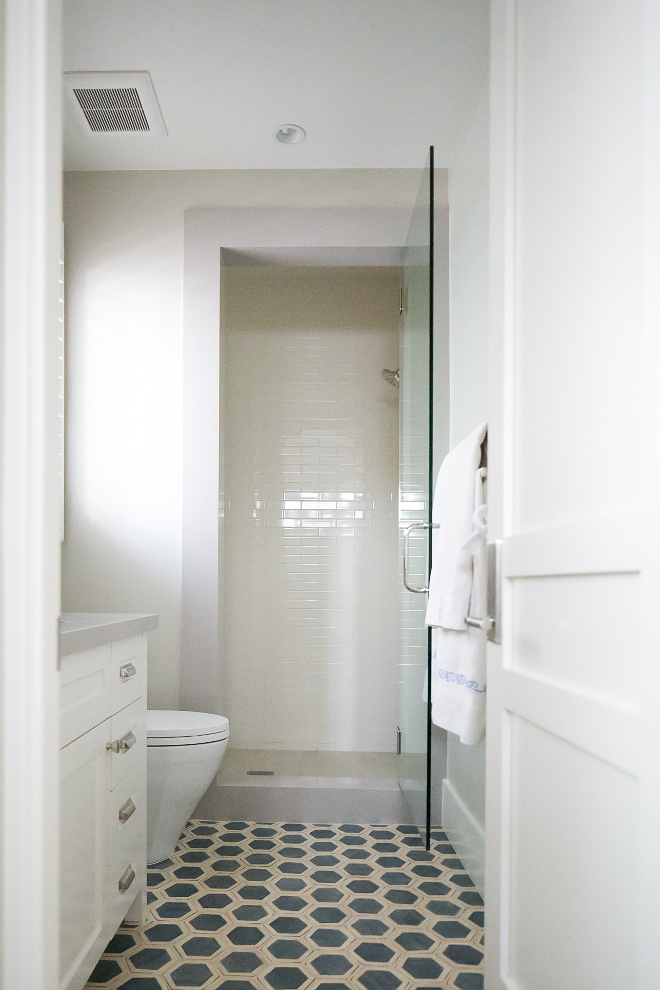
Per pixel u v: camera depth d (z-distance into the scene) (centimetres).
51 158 100
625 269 81
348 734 357
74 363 292
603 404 87
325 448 367
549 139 106
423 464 235
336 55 224
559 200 102
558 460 101
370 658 360
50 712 98
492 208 132
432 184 215
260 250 296
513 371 122
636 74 78
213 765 233
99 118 258
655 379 73
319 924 196
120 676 169
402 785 279
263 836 262
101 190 297
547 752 104
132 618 179
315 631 361
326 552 364
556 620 100
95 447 290
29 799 95
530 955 109
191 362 289
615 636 82
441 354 279
